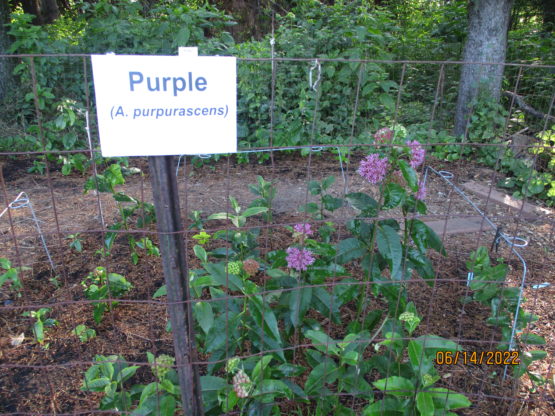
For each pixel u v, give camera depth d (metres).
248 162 5.91
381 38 6.10
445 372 2.39
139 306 2.87
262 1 11.10
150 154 1.37
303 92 5.94
